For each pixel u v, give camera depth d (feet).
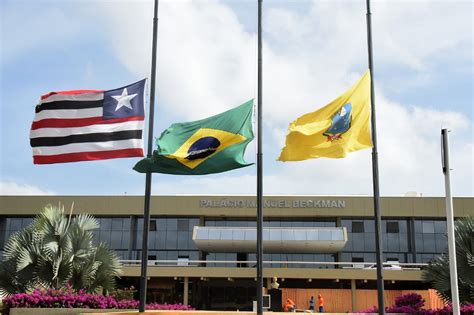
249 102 62.34
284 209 158.61
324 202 158.30
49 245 75.20
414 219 160.76
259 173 59.72
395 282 137.90
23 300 71.05
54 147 64.59
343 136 58.70
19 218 165.99
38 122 65.31
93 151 63.87
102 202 161.58
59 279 76.33
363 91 60.29
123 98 65.10
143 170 62.34
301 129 59.11
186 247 162.81
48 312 70.13
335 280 134.10
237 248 145.59
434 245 159.12
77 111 65.16
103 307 72.38
